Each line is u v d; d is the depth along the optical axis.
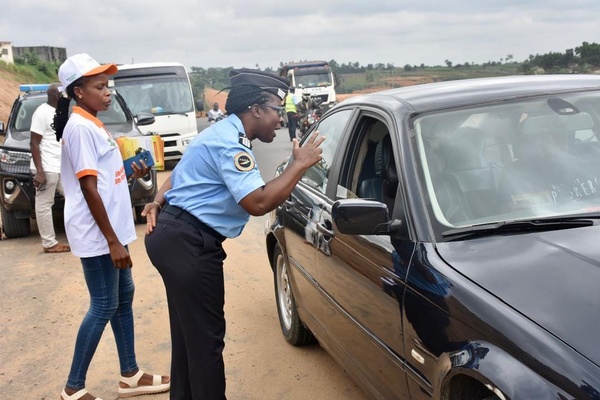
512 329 2.15
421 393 2.61
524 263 2.46
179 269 3.21
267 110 3.19
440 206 2.90
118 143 4.02
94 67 3.68
